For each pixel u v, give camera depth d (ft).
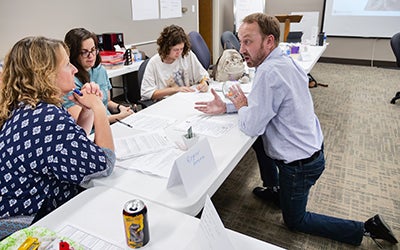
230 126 4.86
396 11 19.15
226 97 6.15
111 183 3.36
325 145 9.31
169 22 15.96
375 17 19.79
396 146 9.20
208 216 2.41
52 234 2.46
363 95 14.25
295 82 4.47
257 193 6.86
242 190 7.16
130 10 13.26
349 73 18.70
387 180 7.43
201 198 3.12
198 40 10.47
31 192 3.26
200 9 20.74
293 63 4.61
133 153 3.98
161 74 7.73
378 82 16.48
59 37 10.46
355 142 9.50
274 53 4.59
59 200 3.43
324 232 5.29
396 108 12.46
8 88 3.32
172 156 3.91
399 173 7.73
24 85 3.25
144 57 12.00
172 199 3.07
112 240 2.55
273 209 6.48
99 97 3.94
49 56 3.31
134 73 12.37
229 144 4.22
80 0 10.91
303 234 5.75
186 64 8.16
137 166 3.67
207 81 7.88
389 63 20.26
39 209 3.29
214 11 20.67
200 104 5.57
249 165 8.27
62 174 3.12
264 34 4.55
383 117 11.55
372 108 12.51
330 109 12.48
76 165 3.11
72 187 3.52
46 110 3.19
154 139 4.42
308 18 21.04
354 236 5.21
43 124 3.10
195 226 2.70
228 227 5.99
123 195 3.15
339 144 9.37
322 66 20.92
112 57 9.91
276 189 6.50
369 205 6.52
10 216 3.25
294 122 4.55
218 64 8.25
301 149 4.62
